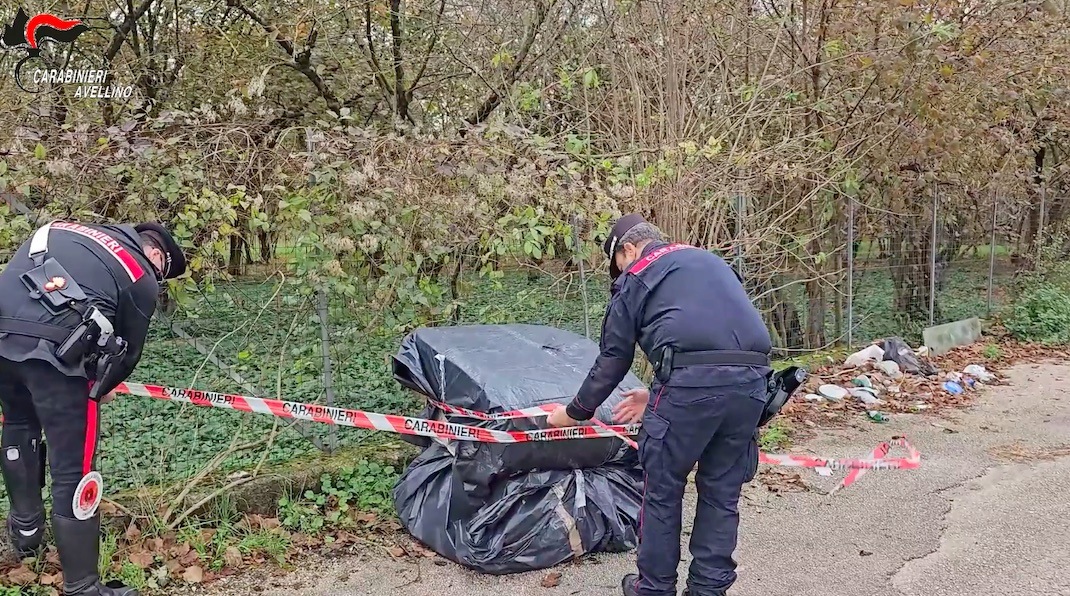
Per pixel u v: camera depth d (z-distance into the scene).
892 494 4.66
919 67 7.24
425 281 4.61
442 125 7.82
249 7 8.09
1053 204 11.19
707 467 3.15
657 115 6.34
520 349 4.07
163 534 3.76
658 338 3.00
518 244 4.79
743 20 7.18
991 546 3.98
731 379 2.93
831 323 8.47
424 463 4.07
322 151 4.23
